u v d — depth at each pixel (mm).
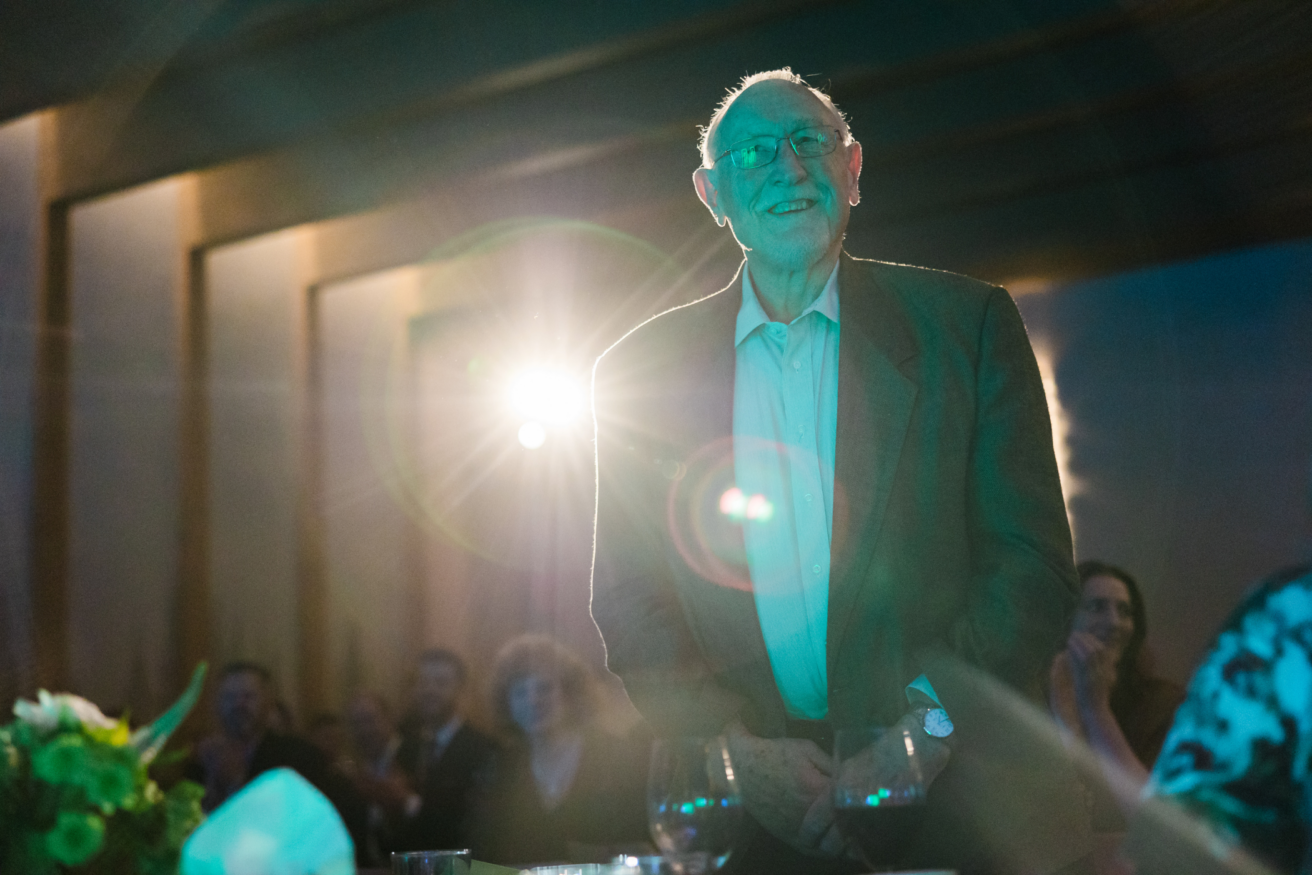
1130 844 1040
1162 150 7840
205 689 7965
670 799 1209
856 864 1492
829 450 1719
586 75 7387
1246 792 1008
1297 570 1058
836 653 1636
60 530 7031
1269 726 1015
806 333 1759
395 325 10883
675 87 7176
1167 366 9016
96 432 7410
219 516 8461
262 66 6770
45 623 6879
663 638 1683
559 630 11000
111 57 5703
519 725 4289
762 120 1743
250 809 1125
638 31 6043
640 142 7289
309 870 1115
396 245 9422
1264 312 8586
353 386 10148
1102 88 7172
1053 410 9430
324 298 9930
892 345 1692
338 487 9820
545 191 8938
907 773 1189
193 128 6895
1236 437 8711
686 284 9953
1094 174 8227
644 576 1770
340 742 7297
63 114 7266
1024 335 1709
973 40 6520
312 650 9188
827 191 1724
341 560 9750
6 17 5797
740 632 1705
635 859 1312
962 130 7562
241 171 8250
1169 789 1034
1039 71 7359
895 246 9594
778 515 1717
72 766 1117
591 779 3973
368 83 6559
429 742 5539
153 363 7926
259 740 5227
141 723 7395
